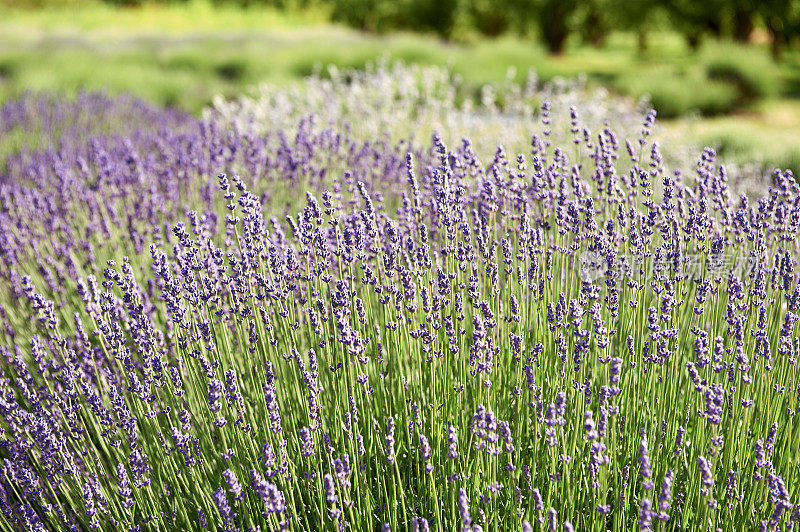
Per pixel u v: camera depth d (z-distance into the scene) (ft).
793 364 8.16
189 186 17.52
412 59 58.13
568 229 10.11
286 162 16.89
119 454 8.88
